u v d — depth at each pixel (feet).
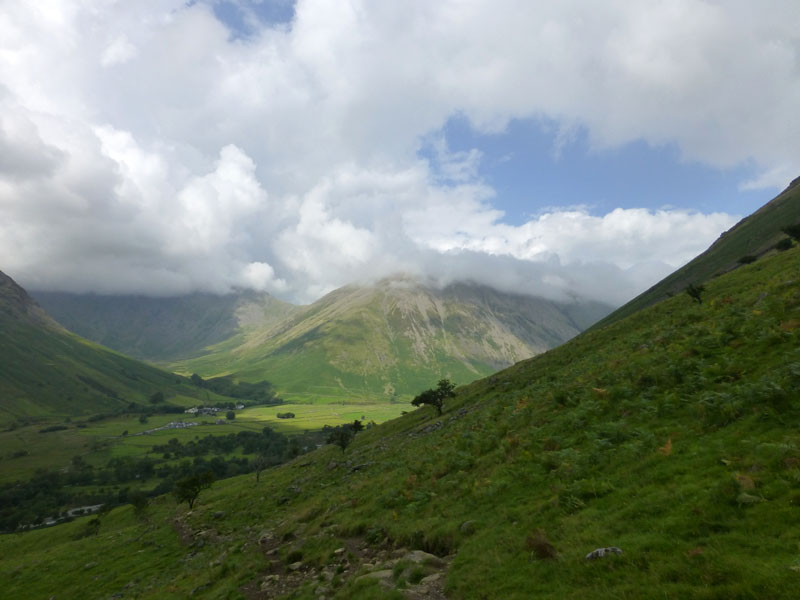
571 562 41.11
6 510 506.07
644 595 32.40
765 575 28.71
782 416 49.44
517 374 255.29
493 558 49.26
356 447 286.25
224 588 78.38
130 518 311.27
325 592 60.54
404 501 92.02
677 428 60.90
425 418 284.41
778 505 35.65
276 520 141.38
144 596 102.89
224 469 599.98
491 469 83.41
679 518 40.19
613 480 55.16
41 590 161.17
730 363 71.72
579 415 85.15
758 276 192.24
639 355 111.24
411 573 53.98
